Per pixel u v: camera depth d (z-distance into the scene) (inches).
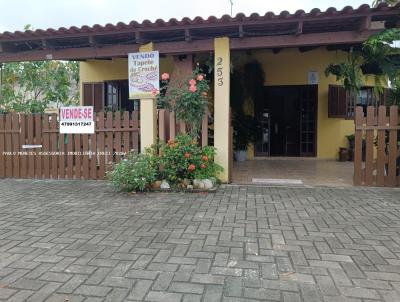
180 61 327.9
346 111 464.1
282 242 157.0
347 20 256.7
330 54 442.9
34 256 144.1
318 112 459.2
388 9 240.7
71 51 314.5
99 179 312.8
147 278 124.0
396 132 271.3
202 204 224.7
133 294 113.3
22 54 324.2
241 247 151.6
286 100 470.9
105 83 466.3
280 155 477.1
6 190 273.7
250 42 281.4
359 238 161.5
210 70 321.7
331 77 452.8
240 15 252.4
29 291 115.7
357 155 278.7
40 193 262.2
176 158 264.8
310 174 338.6
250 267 132.0
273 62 456.1
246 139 452.1
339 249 148.6
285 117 472.7
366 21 248.8
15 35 296.2
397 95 305.9
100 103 467.2
